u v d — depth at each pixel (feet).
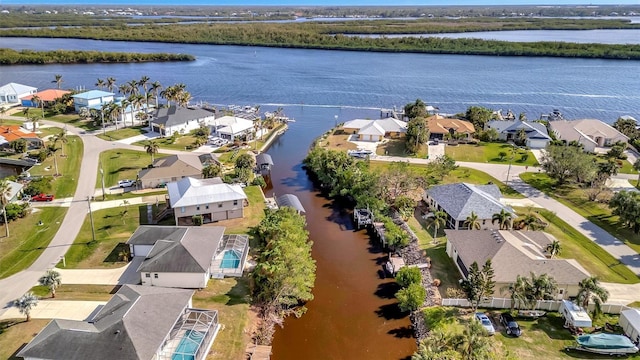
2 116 461.78
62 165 328.49
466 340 146.00
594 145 382.22
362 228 256.93
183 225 244.42
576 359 154.61
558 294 182.60
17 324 165.17
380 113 521.65
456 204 247.50
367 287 203.62
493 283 173.99
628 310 169.27
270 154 383.86
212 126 420.36
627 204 243.81
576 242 231.09
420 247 226.79
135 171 320.29
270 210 248.93
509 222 233.35
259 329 170.40
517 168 339.36
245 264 207.21
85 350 134.62
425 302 185.37
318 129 460.96
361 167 312.50
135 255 211.41
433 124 415.23
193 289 188.65
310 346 167.12
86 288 187.73
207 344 154.40
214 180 269.85
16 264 204.13
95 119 437.99
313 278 196.34
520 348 158.92
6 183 242.78
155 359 142.10
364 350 165.68
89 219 248.52
